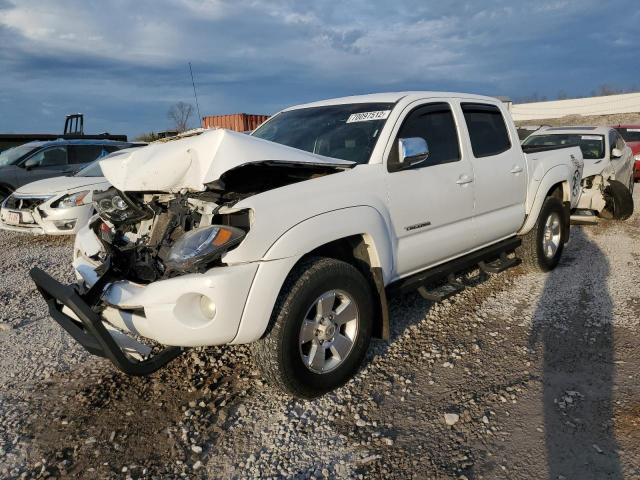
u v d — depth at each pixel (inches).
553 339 163.2
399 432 118.5
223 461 110.7
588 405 126.2
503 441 114.0
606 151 360.8
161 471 108.0
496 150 195.2
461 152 175.5
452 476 103.8
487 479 102.7
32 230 324.5
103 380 144.9
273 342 119.5
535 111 2006.6
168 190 126.7
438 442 114.3
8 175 423.2
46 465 110.4
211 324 112.2
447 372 144.6
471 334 168.6
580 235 308.7
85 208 319.6
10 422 126.1
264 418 125.1
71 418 127.1
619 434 114.5
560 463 106.3
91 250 142.9
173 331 113.6
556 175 221.8
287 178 141.3
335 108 175.5
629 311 183.2
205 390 136.7
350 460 109.6
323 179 131.3
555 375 141.2
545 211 219.5
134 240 139.8
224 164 116.5
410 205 152.0
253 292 114.3
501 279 222.1
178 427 122.3
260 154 120.6
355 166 140.6
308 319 127.3
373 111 161.9
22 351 165.2
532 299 198.4
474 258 185.2
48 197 319.0
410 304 193.3
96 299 122.4
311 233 122.3
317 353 128.6
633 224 332.5
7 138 612.4
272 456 111.7
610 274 227.1
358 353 137.3
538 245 219.3
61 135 642.2
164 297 113.1
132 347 122.7
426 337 166.6
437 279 169.0
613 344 157.9
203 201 126.5
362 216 134.5
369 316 138.8
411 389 136.1
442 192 163.3
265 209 116.0
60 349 166.4
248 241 113.2
